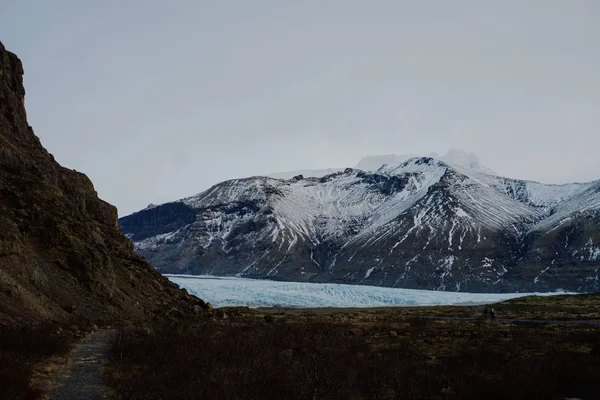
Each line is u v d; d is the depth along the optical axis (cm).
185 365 2483
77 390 2067
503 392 2164
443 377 2461
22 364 2177
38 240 4609
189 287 16350
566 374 2300
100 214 6669
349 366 2595
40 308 3597
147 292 5672
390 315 8088
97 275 4731
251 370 2389
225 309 8475
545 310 8831
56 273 4362
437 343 3966
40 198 5169
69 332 3291
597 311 8119
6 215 4578
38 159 5906
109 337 3241
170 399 2034
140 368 2516
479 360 2920
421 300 18900
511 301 10856
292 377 2264
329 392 2138
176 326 3775
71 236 4850
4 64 6706
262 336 3753
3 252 3803
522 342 3947
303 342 3253
